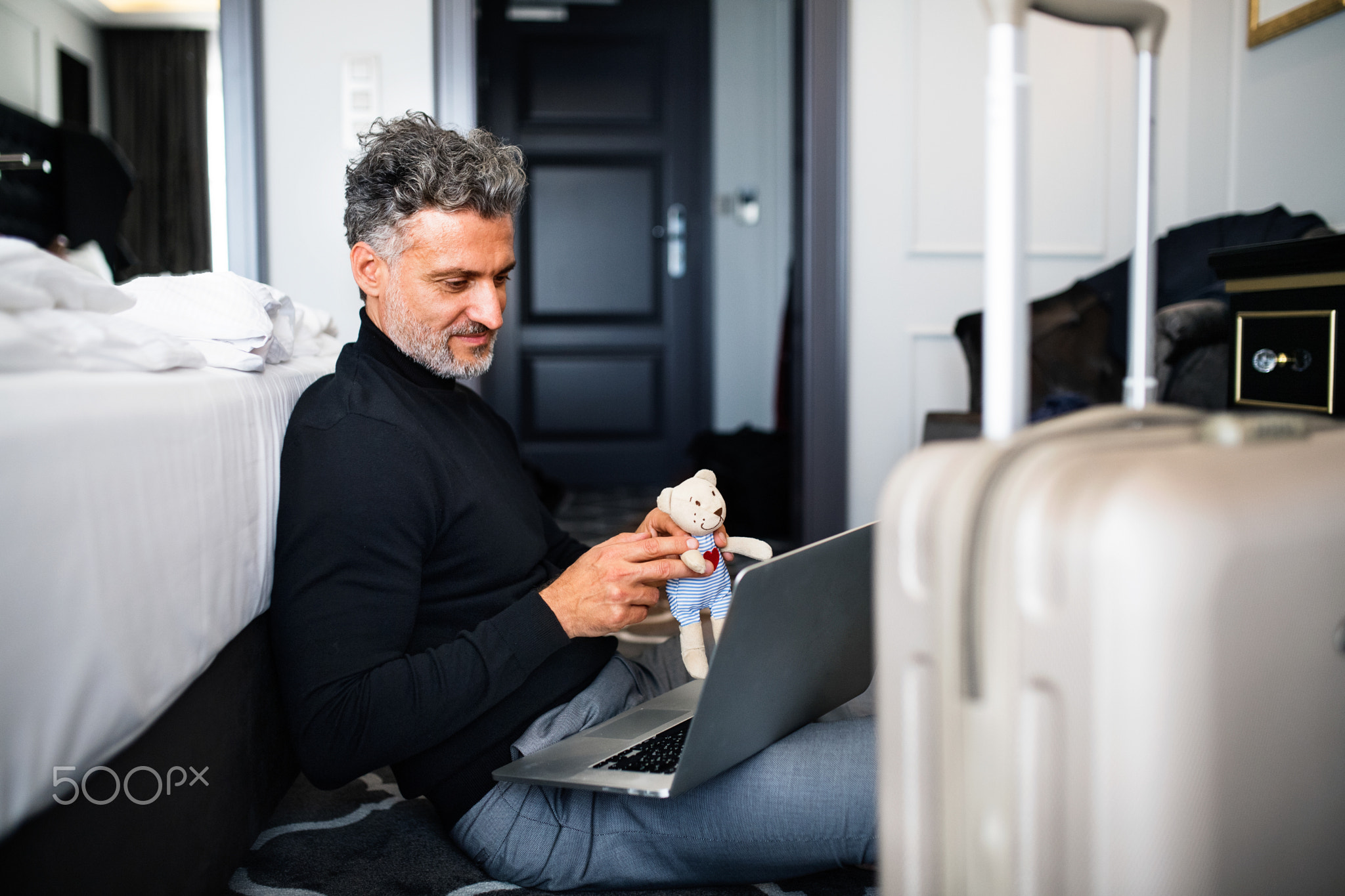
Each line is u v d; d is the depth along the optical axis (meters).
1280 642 0.54
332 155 2.59
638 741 1.09
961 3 2.83
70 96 3.52
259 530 1.09
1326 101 2.51
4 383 0.67
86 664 0.70
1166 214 3.00
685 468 4.61
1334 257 1.67
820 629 1.01
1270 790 0.54
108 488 0.74
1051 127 2.91
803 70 2.83
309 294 2.61
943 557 0.54
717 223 4.82
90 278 0.93
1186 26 2.96
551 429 4.81
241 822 1.10
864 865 1.08
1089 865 0.50
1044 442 0.56
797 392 2.95
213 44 3.52
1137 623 0.48
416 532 1.11
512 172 1.19
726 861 1.10
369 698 1.02
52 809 0.69
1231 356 1.94
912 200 2.86
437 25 2.57
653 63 4.72
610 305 4.78
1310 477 0.56
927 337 2.90
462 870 1.24
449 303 1.18
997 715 0.52
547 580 1.30
